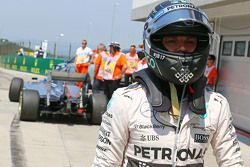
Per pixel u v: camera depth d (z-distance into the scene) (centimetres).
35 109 943
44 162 639
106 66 1249
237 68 1128
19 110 998
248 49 1077
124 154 211
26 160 641
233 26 1155
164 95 201
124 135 205
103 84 1279
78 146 758
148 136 200
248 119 1051
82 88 986
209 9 1108
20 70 3109
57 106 987
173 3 203
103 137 210
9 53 4128
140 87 206
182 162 200
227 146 211
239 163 212
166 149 199
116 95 209
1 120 945
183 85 203
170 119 200
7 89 1644
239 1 917
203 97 204
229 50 1179
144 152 201
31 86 1020
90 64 1498
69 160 662
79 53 1472
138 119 201
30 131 852
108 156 208
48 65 2909
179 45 202
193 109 201
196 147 203
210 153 738
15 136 796
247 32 1083
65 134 853
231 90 1152
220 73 1220
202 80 207
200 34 201
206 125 204
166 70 197
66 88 978
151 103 200
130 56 1454
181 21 196
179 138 199
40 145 742
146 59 209
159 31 201
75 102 966
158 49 199
